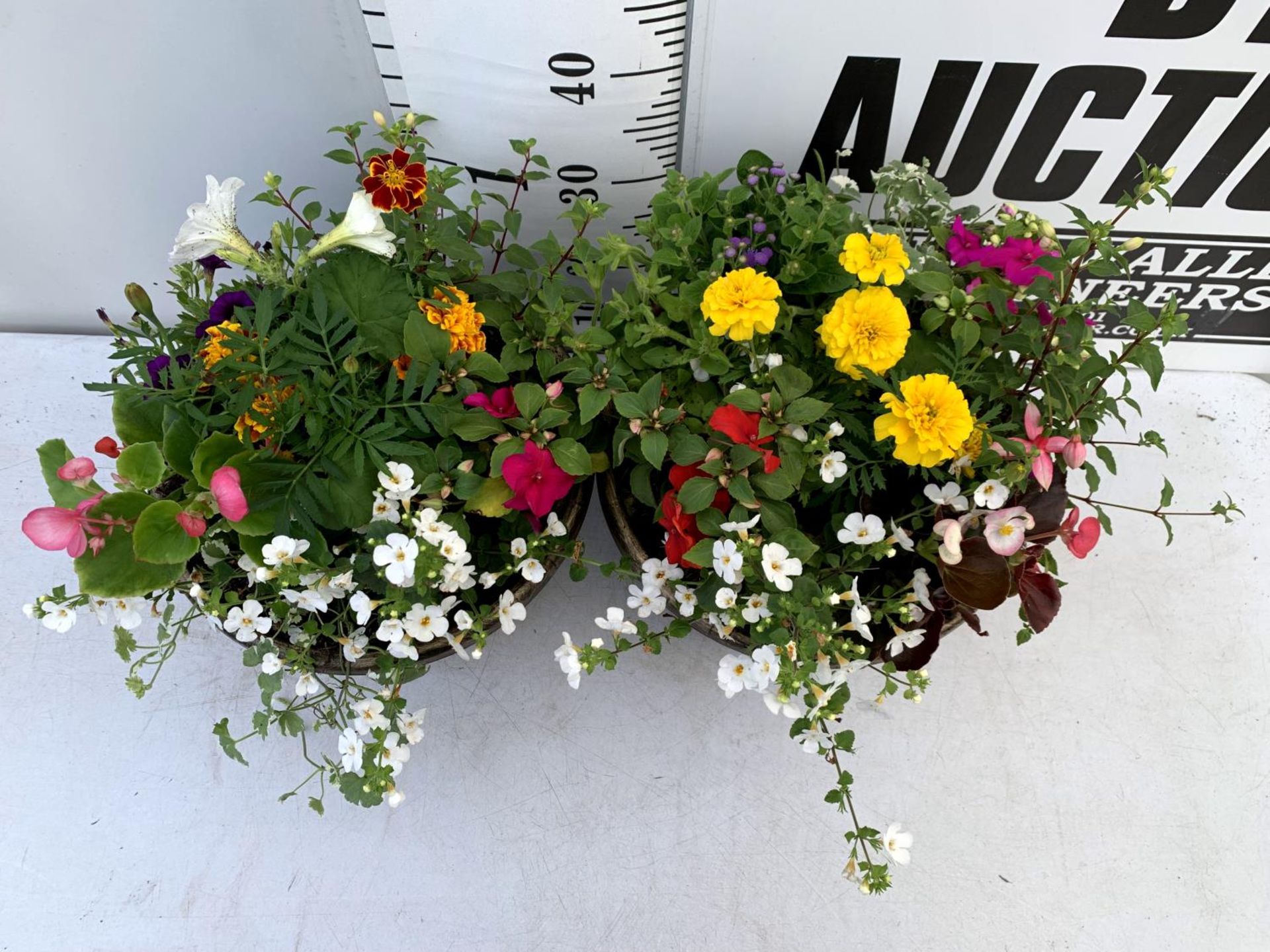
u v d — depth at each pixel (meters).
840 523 0.58
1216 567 0.78
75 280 0.85
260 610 0.55
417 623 0.55
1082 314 0.57
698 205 0.61
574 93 0.66
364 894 0.68
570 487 0.58
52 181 0.75
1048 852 0.70
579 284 0.82
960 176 0.73
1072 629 0.76
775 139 0.70
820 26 0.61
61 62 0.65
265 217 0.80
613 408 0.63
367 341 0.57
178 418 0.56
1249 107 0.65
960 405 0.50
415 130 0.67
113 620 0.61
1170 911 0.68
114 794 0.71
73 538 0.51
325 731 0.73
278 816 0.70
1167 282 0.80
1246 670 0.75
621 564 0.64
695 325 0.57
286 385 0.55
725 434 0.55
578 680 0.58
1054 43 0.62
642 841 0.69
